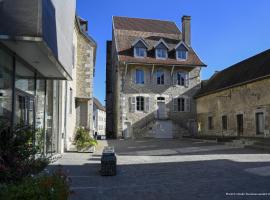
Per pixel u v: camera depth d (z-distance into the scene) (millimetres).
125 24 33719
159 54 30125
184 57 30609
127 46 30484
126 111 28938
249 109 21219
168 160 11578
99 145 19156
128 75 29281
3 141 6293
